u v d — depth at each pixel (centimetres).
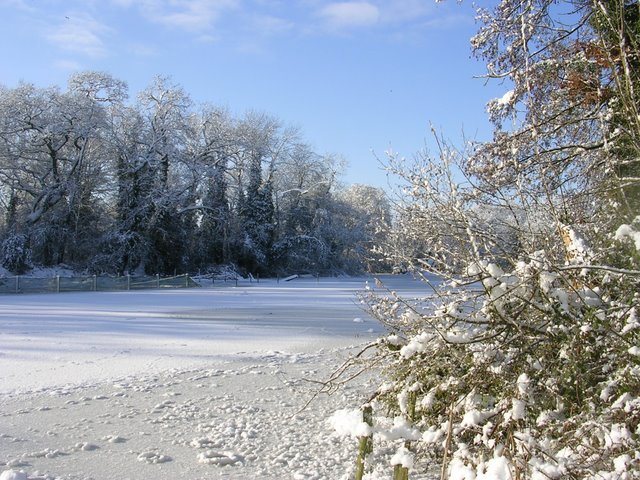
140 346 1341
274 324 1830
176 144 5788
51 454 589
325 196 7169
